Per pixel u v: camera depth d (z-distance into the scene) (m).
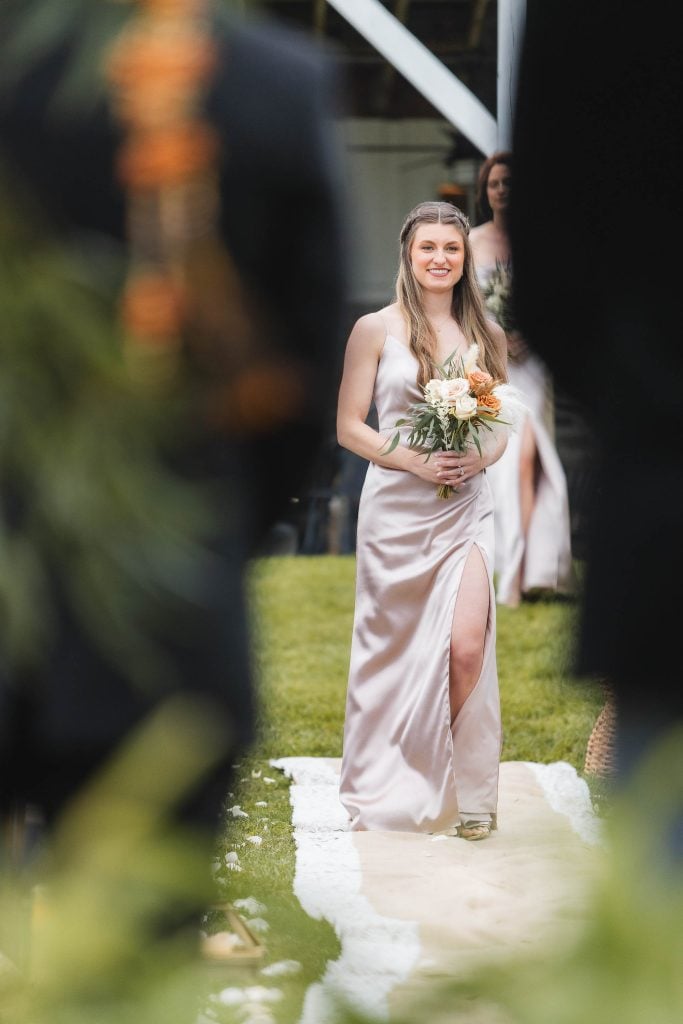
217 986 1.08
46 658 2.91
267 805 9.05
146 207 1.36
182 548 1.37
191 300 1.39
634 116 3.13
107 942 0.95
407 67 14.09
